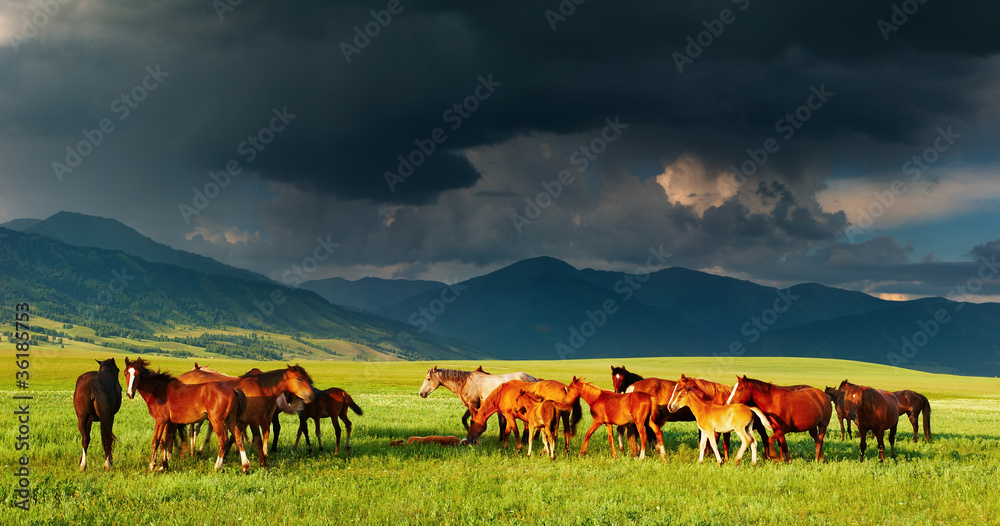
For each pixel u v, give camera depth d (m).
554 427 18.59
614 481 13.71
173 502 11.48
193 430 16.27
